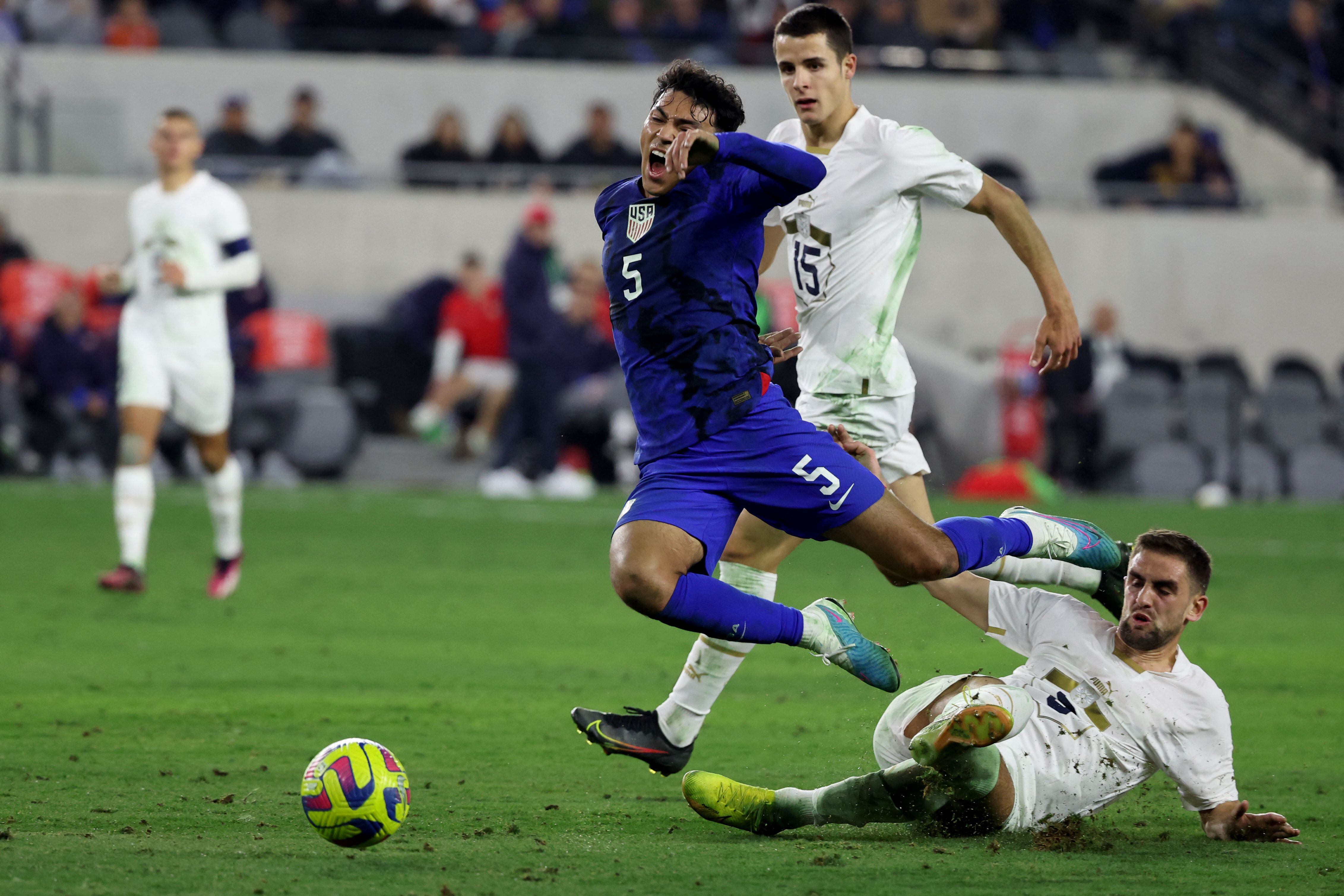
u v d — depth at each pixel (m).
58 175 67.94
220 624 28.48
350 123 73.38
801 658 26.83
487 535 44.31
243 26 74.69
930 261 68.31
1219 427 61.00
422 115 73.69
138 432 30.81
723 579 17.28
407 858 12.98
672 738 15.97
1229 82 77.75
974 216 68.38
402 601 32.34
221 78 72.56
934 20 79.94
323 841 13.54
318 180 66.69
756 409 15.12
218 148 66.25
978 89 74.75
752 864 13.03
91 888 11.62
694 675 15.84
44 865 12.31
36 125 67.69
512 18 77.75
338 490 55.66
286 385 58.19
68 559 37.16
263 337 58.31
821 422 18.06
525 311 55.03
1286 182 75.81
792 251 18.17
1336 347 69.69
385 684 22.97
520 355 55.38
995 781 13.80
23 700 20.92
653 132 15.09
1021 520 15.72
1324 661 27.06
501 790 16.34
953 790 13.92
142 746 18.08
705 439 15.07
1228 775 14.32
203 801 15.20
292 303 63.72
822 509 14.99
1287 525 50.00
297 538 42.56
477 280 58.84
